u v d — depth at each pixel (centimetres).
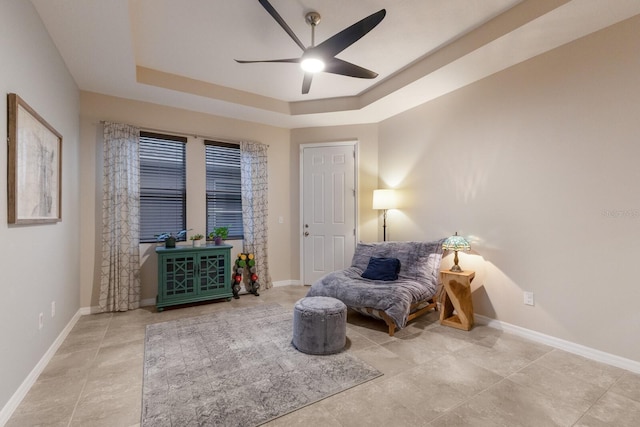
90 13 222
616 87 231
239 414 174
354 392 196
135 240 371
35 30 217
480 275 326
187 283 377
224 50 302
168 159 406
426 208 392
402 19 255
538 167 278
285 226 497
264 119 457
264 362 235
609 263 235
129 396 192
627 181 226
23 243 196
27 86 204
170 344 268
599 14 221
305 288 475
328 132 491
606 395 193
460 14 249
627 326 226
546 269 272
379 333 297
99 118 361
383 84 376
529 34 246
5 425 165
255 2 234
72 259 315
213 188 440
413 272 352
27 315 201
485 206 322
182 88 357
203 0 231
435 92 362
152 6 236
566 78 259
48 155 239
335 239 485
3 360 169
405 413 175
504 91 305
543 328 274
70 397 191
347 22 260
